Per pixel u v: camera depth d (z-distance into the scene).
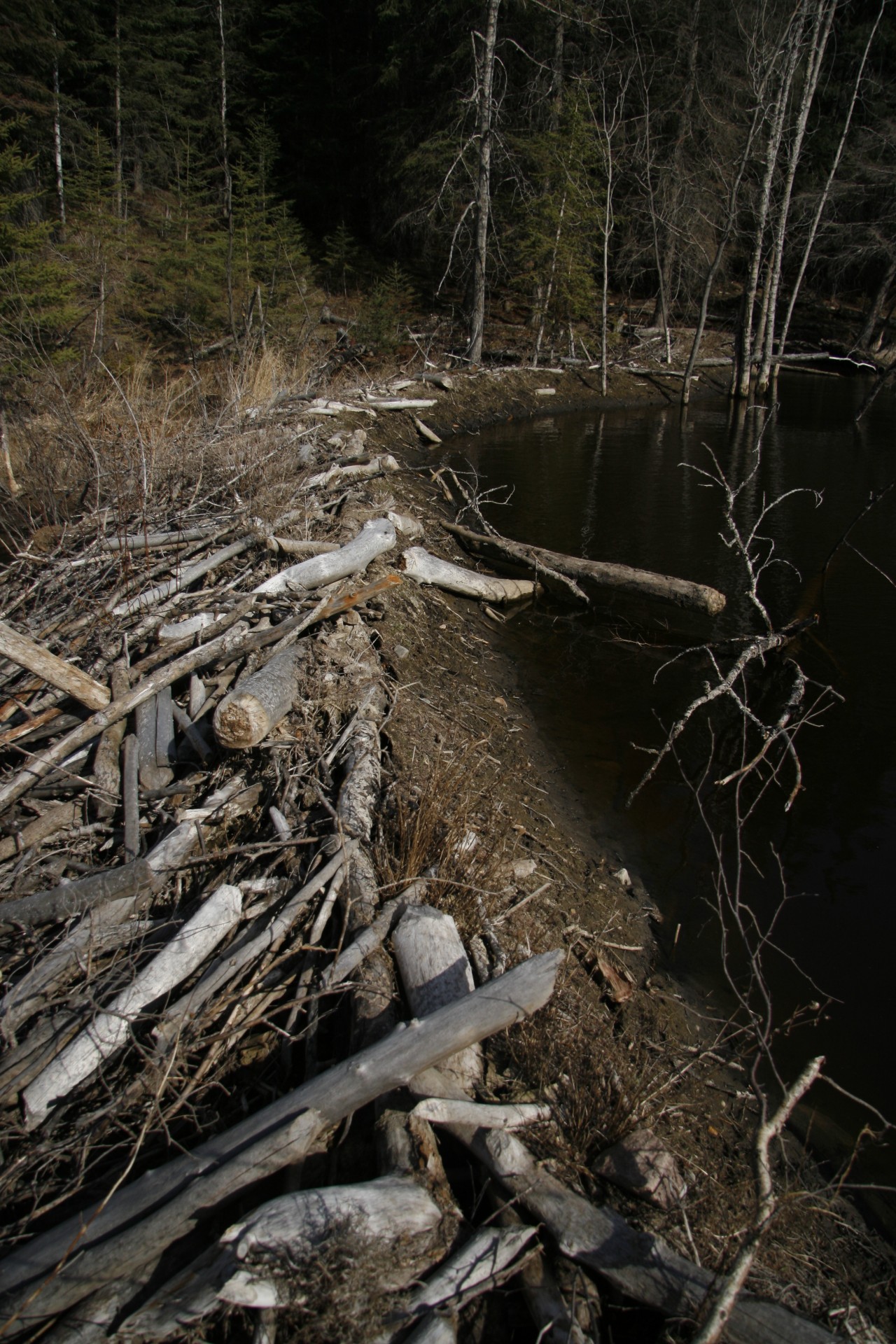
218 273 15.90
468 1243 2.10
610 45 21.47
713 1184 2.75
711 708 5.95
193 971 3.08
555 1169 2.43
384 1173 2.25
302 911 3.31
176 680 4.55
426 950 2.96
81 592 5.34
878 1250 2.68
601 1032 3.22
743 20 20.41
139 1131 2.57
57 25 20.55
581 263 19.91
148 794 4.00
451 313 22.88
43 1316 2.03
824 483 11.16
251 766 4.20
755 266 17.77
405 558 7.00
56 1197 2.42
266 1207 2.06
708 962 3.79
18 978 3.11
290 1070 2.75
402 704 5.00
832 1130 3.07
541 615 7.49
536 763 5.17
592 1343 1.95
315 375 15.00
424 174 21.69
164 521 6.58
